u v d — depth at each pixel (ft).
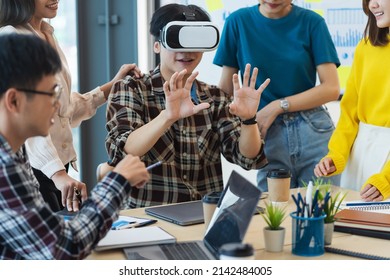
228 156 6.66
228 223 4.51
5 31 6.51
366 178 6.81
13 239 3.94
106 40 11.33
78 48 11.21
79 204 6.66
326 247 4.72
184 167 6.48
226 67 8.39
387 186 6.14
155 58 11.23
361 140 6.90
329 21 10.71
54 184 7.23
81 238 4.07
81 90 11.36
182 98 5.74
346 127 7.06
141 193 6.35
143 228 5.19
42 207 3.96
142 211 5.97
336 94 8.05
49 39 7.34
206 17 6.63
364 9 6.82
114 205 4.25
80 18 11.19
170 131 6.43
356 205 5.86
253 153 6.42
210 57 10.59
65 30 11.19
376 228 5.09
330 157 6.84
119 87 6.46
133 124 6.25
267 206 4.77
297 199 4.79
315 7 10.64
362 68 6.96
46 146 6.73
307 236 4.56
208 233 4.81
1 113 3.94
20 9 6.63
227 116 6.70
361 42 6.98
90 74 11.39
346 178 7.08
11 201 3.86
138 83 6.51
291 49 7.99
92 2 11.24
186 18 6.45
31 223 3.89
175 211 5.77
